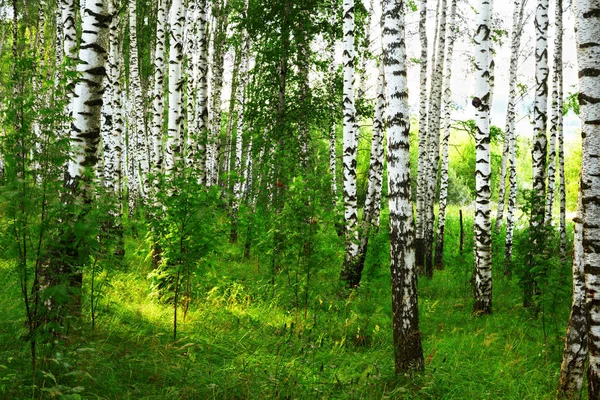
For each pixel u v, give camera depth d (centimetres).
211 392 494
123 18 1864
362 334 763
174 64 1032
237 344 654
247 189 1997
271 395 502
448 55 1656
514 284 1376
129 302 772
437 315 973
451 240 2248
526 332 855
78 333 534
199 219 705
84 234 455
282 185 1170
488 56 974
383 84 1324
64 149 450
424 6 1508
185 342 628
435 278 1468
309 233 845
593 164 411
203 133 932
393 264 579
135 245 1190
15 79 454
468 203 3334
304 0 1451
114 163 1428
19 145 432
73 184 549
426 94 1522
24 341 510
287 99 1477
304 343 683
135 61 1784
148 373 514
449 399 553
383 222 1448
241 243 1445
